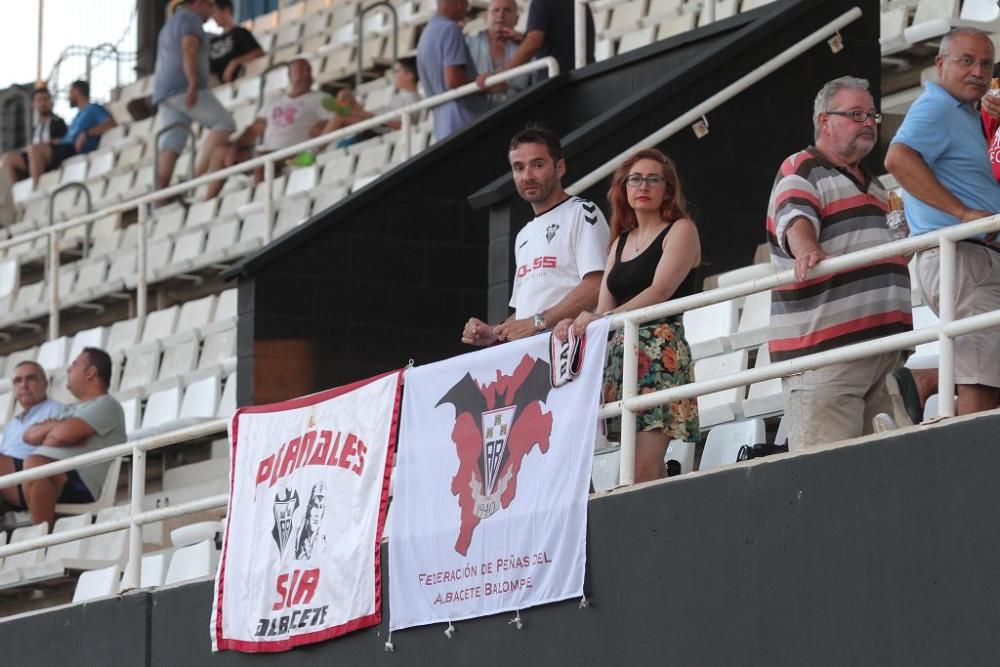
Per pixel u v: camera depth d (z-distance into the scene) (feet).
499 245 123.03
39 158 250.16
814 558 78.59
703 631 82.28
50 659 114.62
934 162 85.30
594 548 86.89
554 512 88.53
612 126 126.82
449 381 94.94
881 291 84.38
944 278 76.38
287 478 102.47
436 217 143.02
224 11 251.39
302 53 255.91
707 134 128.06
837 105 86.12
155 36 290.35
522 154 99.55
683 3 184.96
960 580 73.31
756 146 129.18
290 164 192.54
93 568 129.80
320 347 139.44
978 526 72.95
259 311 138.31
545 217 99.91
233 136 213.87
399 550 95.30
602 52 182.60
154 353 167.22
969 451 73.61
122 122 258.16
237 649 102.89
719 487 82.53
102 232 217.77
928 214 84.99
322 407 101.45
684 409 89.71
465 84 159.02
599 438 97.14
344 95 192.13
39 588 135.95
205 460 150.30
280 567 101.55
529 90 144.15
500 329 96.94
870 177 87.76
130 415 161.07
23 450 142.82
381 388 98.12
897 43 140.15
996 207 85.46
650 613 84.33
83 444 141.38
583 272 97.76
